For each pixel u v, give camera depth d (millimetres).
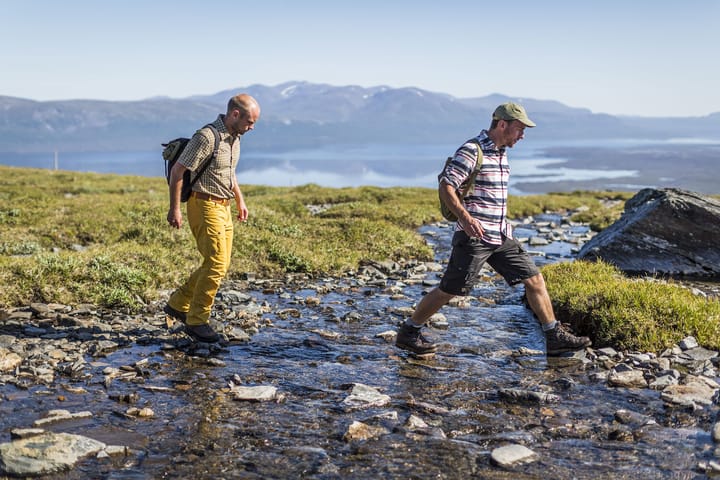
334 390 7227
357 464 5316
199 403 6688
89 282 11562
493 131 7875
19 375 7320
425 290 13398
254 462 5316
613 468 5270
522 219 29453
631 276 15281
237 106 8367
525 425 6234
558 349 8609
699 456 5500
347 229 19266
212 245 8578
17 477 4934
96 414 6293
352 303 12008
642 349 8695
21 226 20156
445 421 6340
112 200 27625
